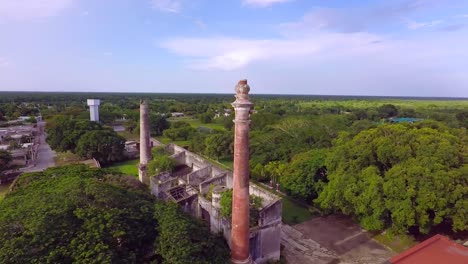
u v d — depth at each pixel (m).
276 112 88.19
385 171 24.80
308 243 23.77
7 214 15.48
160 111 117.00
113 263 13.84
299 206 31.16
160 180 29.22
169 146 41.03
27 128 65.31
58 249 13.62
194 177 29.25
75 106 115.12
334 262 21.25
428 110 116.81
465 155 23.28
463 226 20.17
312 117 65.06
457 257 16.55
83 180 19.59
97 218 15.45
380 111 105.06
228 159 52.56
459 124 69.06
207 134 63.34
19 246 13.23
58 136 50.00
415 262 16.22
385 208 21.89
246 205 16.78
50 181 20.92
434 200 20.25
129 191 20.31
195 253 15.44
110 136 48.78
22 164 45.34
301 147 40.44
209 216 23.53
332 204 26.03
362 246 23.36
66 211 15.52
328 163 28.17
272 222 20.58
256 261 20.33
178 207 19.77
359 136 28.52
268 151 41.53
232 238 17.23
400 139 25.47
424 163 22.23
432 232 24.47
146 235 16.73
